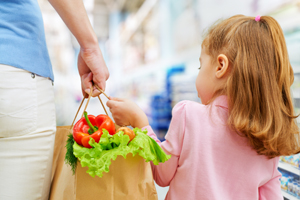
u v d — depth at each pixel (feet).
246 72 2.22
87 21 2.66
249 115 2.20
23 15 2.37
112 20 31.65
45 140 2.55
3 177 2.26
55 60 17.88
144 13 19.35
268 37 2.30
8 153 2.28
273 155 2.32
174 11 14.43
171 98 14.21
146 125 2.92
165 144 2.54
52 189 2.57
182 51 13.65
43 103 2.55
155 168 2.72
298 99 4.41
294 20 5.65
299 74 4.82
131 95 24.81
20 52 2.31
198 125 2.33
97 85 3.05
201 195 2.20
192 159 2.28
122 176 2.35
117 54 31.63
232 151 2.24
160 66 16.28
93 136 2.17
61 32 19.27
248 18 2.51
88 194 2.31
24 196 2.35
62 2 2.47
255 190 2.27
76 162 2.30
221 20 2.77
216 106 2.35
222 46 2.41
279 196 2.51
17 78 2.27
